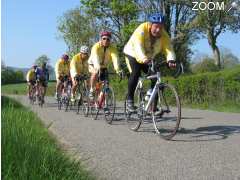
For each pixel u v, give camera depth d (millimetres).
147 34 7414
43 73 17703
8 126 4523
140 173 4770
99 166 5086
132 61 7719
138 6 41281
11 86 59719
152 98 7246
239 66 18719
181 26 39844
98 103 10188
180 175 4668
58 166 3887
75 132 7852
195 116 10812
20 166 3641
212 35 40469
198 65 42688
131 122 8070
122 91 23547
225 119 9945
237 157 5496
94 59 9727
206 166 5043
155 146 6309
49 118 10711
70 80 14367
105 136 7320
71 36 49875
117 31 43438
